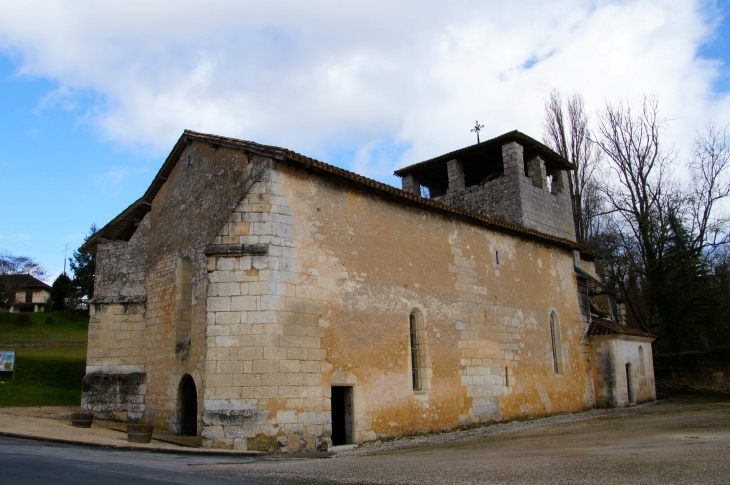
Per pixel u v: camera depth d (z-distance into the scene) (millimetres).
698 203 37219
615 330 26672
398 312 17766
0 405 21750
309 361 14836
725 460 9242
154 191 20781
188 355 16609
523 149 29297
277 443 13789
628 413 23000
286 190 15406
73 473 8734
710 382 31875
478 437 16812
